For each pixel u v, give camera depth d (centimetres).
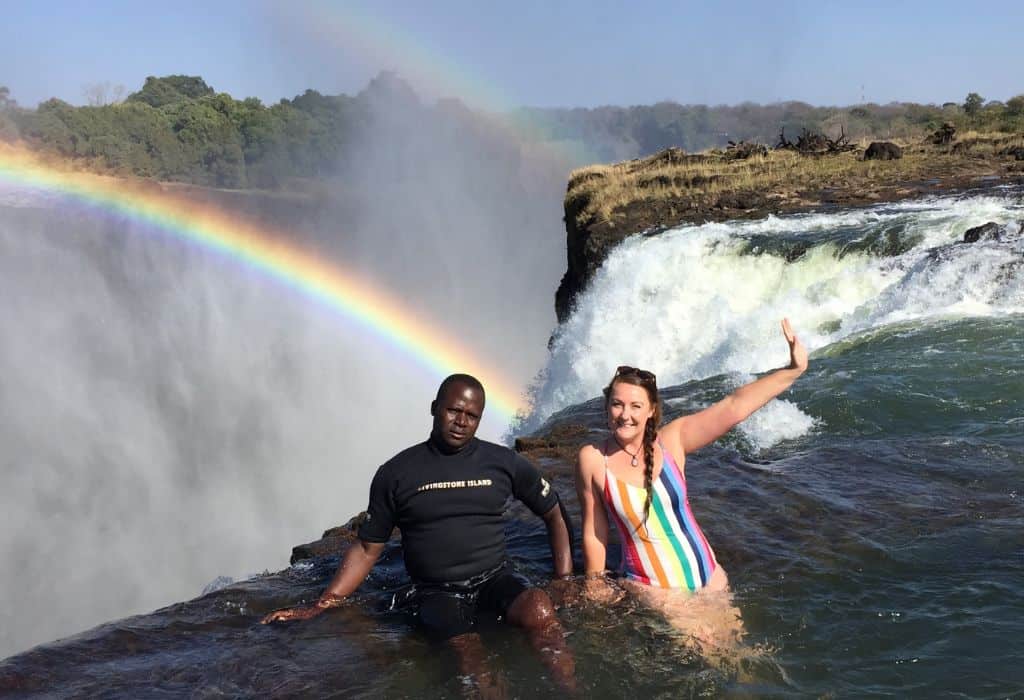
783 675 358
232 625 432
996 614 398
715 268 1625
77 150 13250
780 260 1582
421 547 439
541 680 363
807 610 414
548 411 1789
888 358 900
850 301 1310
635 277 1728
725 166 3020
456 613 420
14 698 360
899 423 726
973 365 841
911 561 462
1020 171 2242
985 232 1310
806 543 496
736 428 758
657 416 435
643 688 352
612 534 542
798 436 726
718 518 543
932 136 3288
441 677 369
